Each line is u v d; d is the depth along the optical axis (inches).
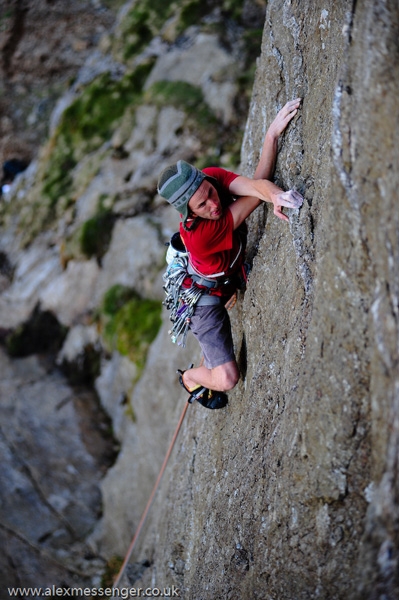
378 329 81.4
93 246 340.5
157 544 183.2
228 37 373.1
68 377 331.6
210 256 121.4
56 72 486.6
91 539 255.8
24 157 486.9
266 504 108.2
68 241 352.2
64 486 276.2
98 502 270.7
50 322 351.6
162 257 303.6
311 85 114.5
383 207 80.4
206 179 113.0
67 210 382.3
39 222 396.2
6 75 487.8
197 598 134.0
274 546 103.3
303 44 121.0
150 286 303.4
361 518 86.9
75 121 420.2
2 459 285.0
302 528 96.0
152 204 334.0
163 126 349.4
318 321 92.8
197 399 139.3
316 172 106.4
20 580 238.2
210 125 332.5
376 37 83.5
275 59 132.1
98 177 370.3
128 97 405.4
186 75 366.3
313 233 104.4
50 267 368.2
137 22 435.2
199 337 130.3
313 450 93.0
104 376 313.1
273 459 107.4
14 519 261.4
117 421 296.4
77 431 300.0
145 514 189.0
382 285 80.9
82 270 340.5
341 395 88.0
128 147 367.6
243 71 346.0
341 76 88.1
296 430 98.7
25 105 491.5
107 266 329.7
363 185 83.0
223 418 142.0
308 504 94.7
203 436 154.6
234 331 144.4
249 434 122.7
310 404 93.7
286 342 110.7
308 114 113.6
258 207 133.6
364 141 83.1
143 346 284.0
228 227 117.5
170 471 187.5
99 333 319.6
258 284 127.0
